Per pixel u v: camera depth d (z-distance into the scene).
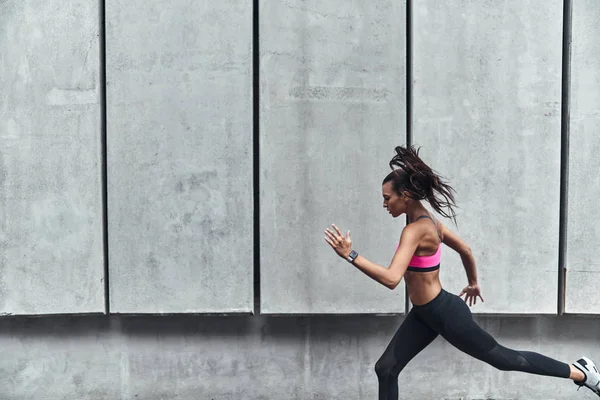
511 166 4.45
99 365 4.58
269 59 4.41
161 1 4.39
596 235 4.48
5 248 4.46
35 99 4.42
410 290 3.60
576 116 4.44
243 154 4.44
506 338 4.62
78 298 4.48
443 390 4.61
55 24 4.40
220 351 4.59
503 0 4.40
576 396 4.60
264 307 4.47
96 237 4.46
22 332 4.56
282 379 4.60
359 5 4.39
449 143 4.44
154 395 4.59
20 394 4.57
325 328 4.59
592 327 4.61
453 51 4.41
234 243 4.46
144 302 4.48
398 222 4.46
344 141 4.44
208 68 4.41
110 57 4.41
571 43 4.41
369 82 4.41
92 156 4.44
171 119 4.42
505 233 4.48
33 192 4.45
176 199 4.45
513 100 4.43
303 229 4.46
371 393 4.60
